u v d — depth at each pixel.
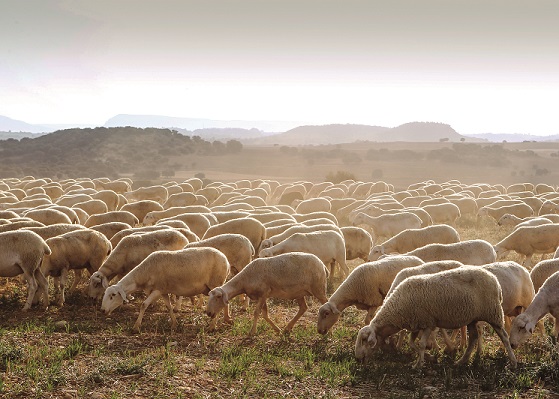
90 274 17.36
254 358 11.45
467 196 38.09
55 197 40.00
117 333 12.95
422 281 10.72
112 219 22.88
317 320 13.66
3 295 16.17
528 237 19.39
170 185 49.22
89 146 164.88
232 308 15.84
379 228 24.97
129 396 9.21
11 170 129.75
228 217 23.80
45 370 9.95
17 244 14.54
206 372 10.49
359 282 12.82
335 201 36.41
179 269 13.74
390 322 10.95
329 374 10.56
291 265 13.55
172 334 13.14
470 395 9.52
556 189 44.66
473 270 10.66
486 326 13.47
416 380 10.27
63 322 13.47
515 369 10.48
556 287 11.50
